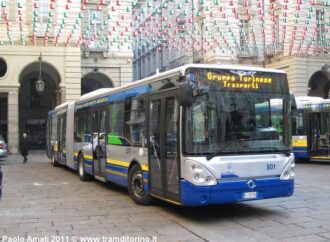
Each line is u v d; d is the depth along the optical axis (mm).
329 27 29531
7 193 11664
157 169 8953
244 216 8516
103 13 27625
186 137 7844
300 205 9555
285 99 8703
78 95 28922
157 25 25078
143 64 53938
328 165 19625
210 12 27406
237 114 8148
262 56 32375
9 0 27984
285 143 8578
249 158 8078
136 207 9562
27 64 28375
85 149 14000
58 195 11305
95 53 32219
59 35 28125
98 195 11281
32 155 29078
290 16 29719
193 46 28516
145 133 9516
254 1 29266
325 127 20000
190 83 7598
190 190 7723
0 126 36188
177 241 6766
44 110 38562
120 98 11125
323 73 33562
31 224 7977
